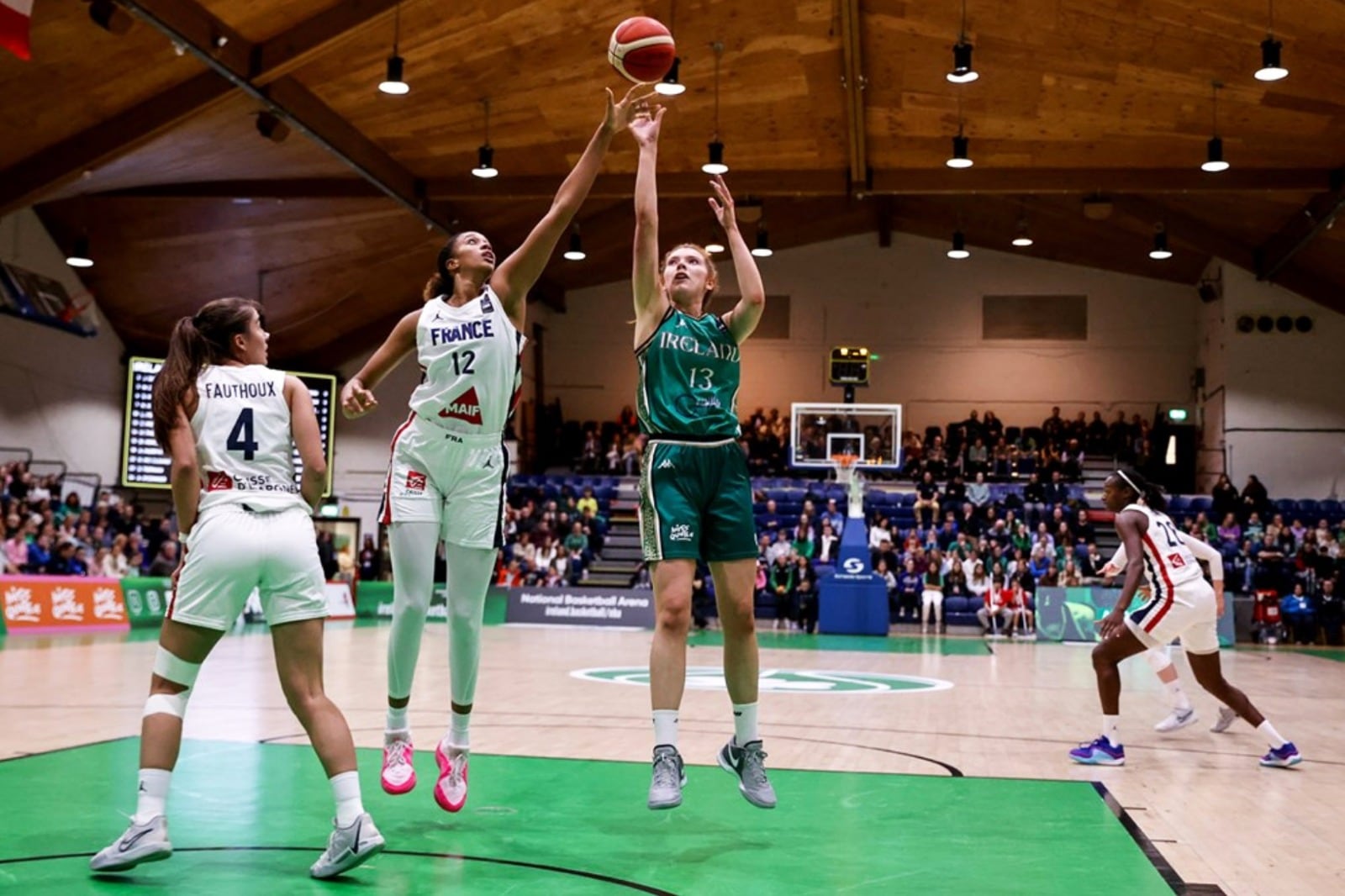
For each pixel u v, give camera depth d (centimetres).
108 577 1628
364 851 312
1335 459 2289
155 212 1814
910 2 1412
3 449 1783
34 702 732
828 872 331
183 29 1197
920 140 1783
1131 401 2627
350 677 935
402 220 1975
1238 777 521
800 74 1594
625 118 388
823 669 1138
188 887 304
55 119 1359
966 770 521
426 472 384
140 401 2062
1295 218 1972
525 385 2631
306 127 1488
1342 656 1548
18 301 1750
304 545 334
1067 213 2298
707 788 464
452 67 1469
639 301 397
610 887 311
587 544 2236
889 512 2356
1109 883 325
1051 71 1535
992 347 2686
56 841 353
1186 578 563
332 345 2347
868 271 2738
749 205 2002
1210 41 1388
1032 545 2045
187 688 333
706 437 386
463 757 395
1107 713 556
